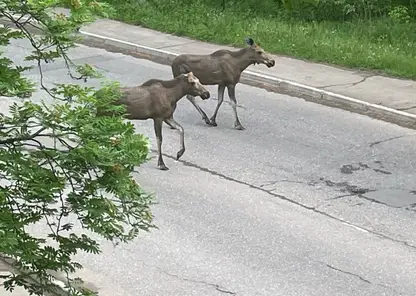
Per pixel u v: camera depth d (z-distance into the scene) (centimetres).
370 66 2694
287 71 2667
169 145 2006
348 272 1388
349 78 2595
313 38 2978
